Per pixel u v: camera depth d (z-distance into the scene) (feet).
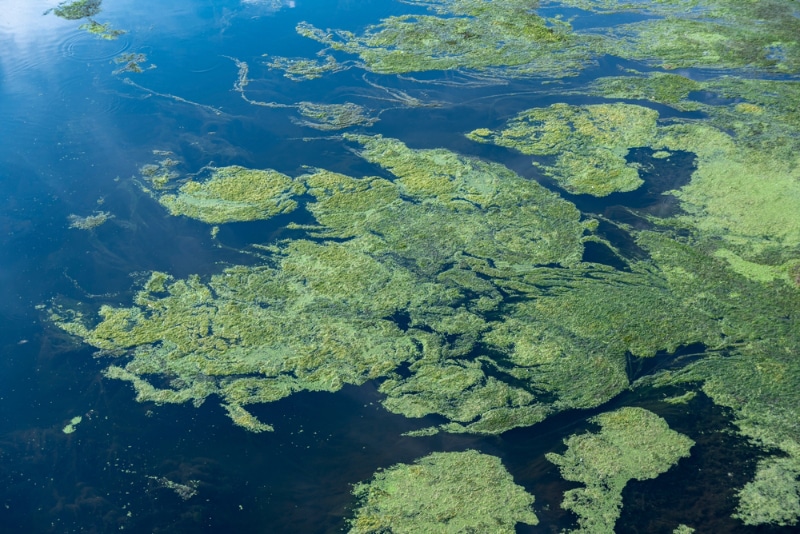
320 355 43.29
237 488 36.45
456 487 35.86
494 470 36.65
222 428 39.40
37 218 54.95
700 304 45.62
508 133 64.08
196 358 43.32
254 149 62.59
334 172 59.47
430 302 46.78
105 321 46.03
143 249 51.93
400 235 52.44
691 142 61.52
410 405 40.34
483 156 61.00
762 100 67.10
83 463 37.86
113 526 34.86
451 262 49.98
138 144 63.36
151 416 40.16
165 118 66.90
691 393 40.24
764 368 41.24
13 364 43.42
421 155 61.26
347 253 50.85
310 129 65.21
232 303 46.98
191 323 45.65
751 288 46.55
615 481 35.99
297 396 41.01
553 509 34.78
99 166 60.59
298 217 54.65
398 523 34.37
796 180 55.93
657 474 36.22
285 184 58.03
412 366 42.57
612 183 57.16
